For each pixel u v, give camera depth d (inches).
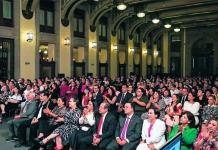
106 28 821.9
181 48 1200.2
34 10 556.7
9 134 323.3
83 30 721.0
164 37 1201.4
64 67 645.9
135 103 312.0
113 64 848.3
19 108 418.0
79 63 707.4
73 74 679.7
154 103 313.9
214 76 1046.4
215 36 1139.3
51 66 615.5
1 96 422.6
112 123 241.9
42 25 587.8
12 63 523.8
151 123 215.8
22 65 537.0
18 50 528.4
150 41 1109.1
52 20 618.5
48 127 282.2
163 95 384.2
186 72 1194.0
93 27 743.1
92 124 258.8
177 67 1216.8
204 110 303.9
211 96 308.3
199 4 679.1
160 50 1192.8
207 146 184.4
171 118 247.8
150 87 439.5
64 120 267.4
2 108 410.0
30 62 554.3
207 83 573.3
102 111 245.9
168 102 361.1
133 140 225.0
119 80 633.6
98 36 770.8
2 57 506.9
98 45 769.6
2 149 284.0
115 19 814.5
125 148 224.2
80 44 700.0
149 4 729.6
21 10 533.3
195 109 307.7
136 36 999.0
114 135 242.7
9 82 454.9
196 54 1197.1
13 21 520.7
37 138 281.3
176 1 685.3
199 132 207.3
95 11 720.3
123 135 231.1
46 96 307.9
